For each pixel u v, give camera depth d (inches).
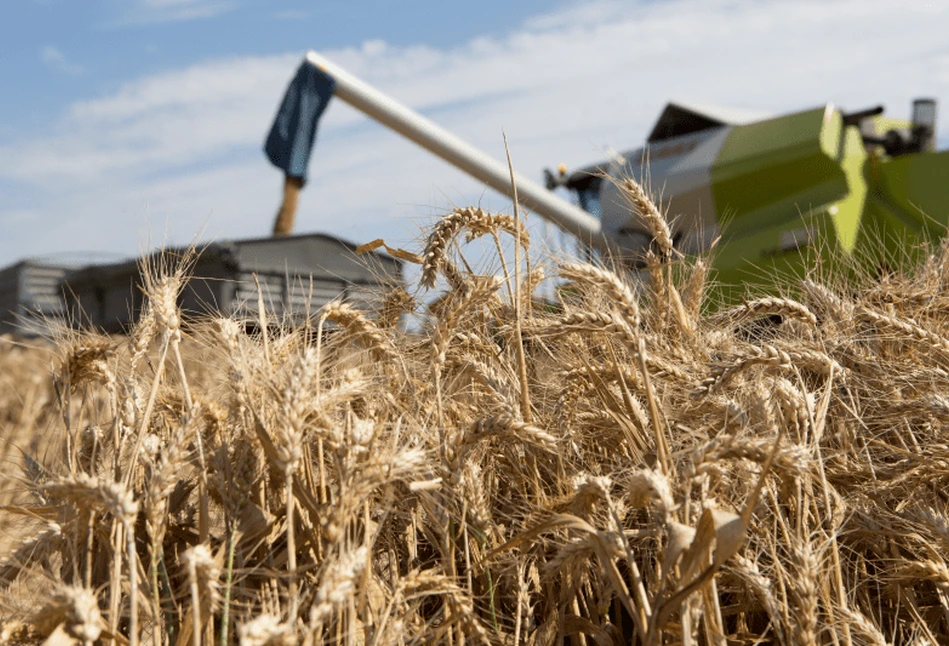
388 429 98.8
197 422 84.5
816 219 390.0
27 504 100.6
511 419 90.0
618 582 76.0
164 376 105.3
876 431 116.8
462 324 114.5
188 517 95.7
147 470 87.0
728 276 409.4
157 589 76.8
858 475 105.0
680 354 115.1
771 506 91.7
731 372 91.3
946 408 104.8
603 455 109.5
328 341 103.8
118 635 71.9
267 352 91.7
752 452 77.0
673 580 81.8
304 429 85.4
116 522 77.6
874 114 423.8
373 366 109.6
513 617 93.8
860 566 102.7
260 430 79.8
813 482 97.3
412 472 82.3
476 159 601.3
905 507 104.6
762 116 508.1
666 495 72.9
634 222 446.6
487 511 93.0
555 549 100.3
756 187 420.5
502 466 106.7
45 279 820.6
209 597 71.5
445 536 88.0
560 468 99.9
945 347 117.3
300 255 601.3
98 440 97.7
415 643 83.4
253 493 89.0
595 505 91.4
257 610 82.0
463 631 86.7
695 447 89.6
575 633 93.2
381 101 626.5
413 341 116.0
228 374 98.0
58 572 89.2
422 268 107.8
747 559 85.3
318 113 639.1
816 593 81.7
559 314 117.6
